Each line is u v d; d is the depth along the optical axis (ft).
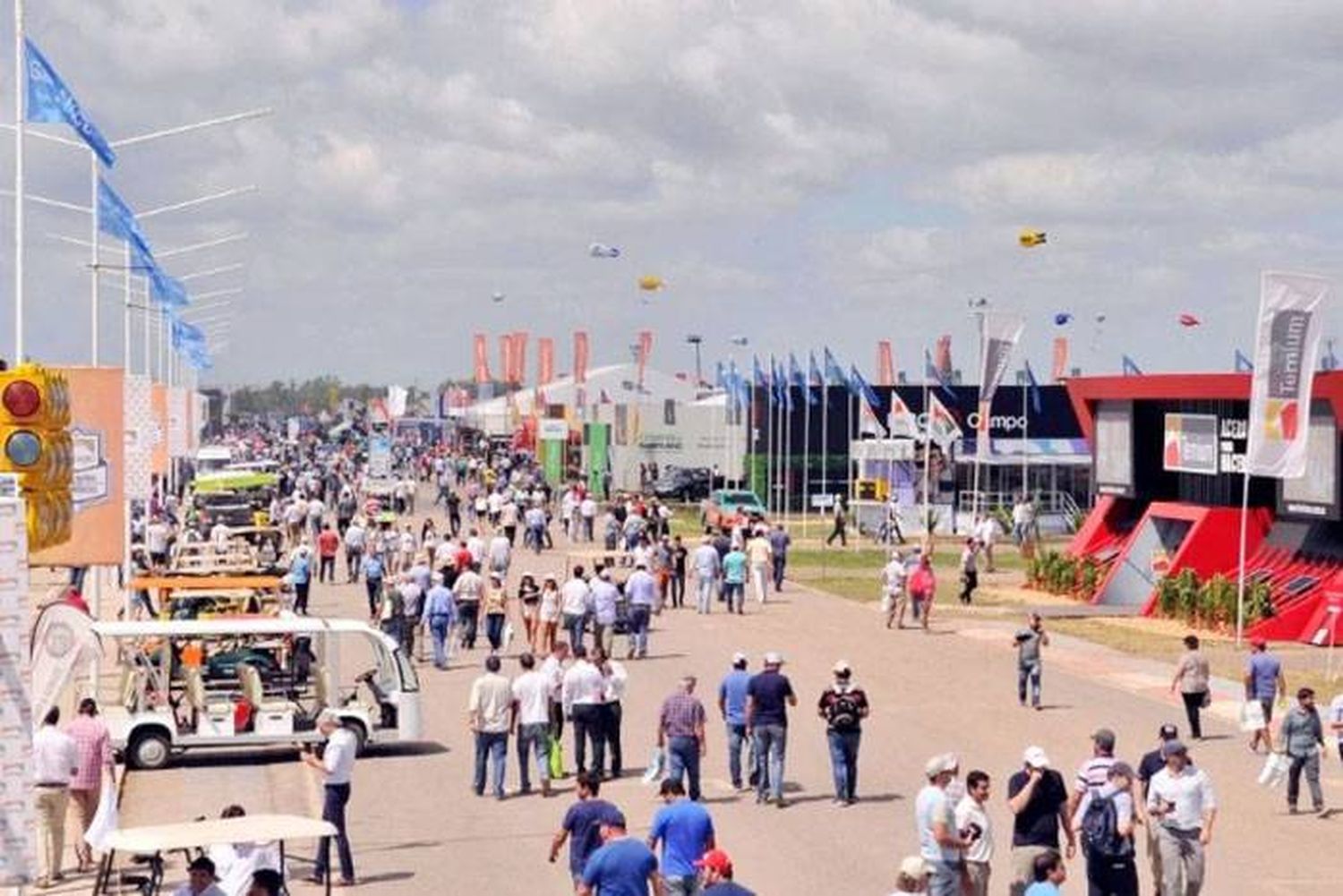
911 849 93.81
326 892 84.28
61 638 79.92
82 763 87.97
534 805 106.11
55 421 70.38
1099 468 231.71
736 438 396.16
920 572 192.54
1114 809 74.23
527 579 168.55
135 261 204.64
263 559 207.51
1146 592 217.56
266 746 119.85
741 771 113.29
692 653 170.60
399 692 122.52
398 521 259.19
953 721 134.31
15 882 58.80
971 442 356.38
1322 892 86.07
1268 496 201.16
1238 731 131.85
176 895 70.28
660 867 73.51
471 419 640.58
